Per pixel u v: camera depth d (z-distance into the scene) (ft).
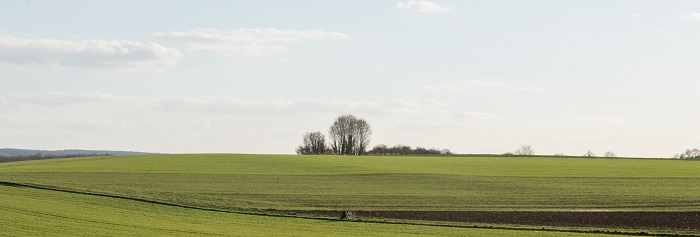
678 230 124.67
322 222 126.62
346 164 256.93
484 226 125.08
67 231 103.04
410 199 166.09
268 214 136.77
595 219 138.62
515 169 242.78
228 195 165.37
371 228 119.96
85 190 162.61
